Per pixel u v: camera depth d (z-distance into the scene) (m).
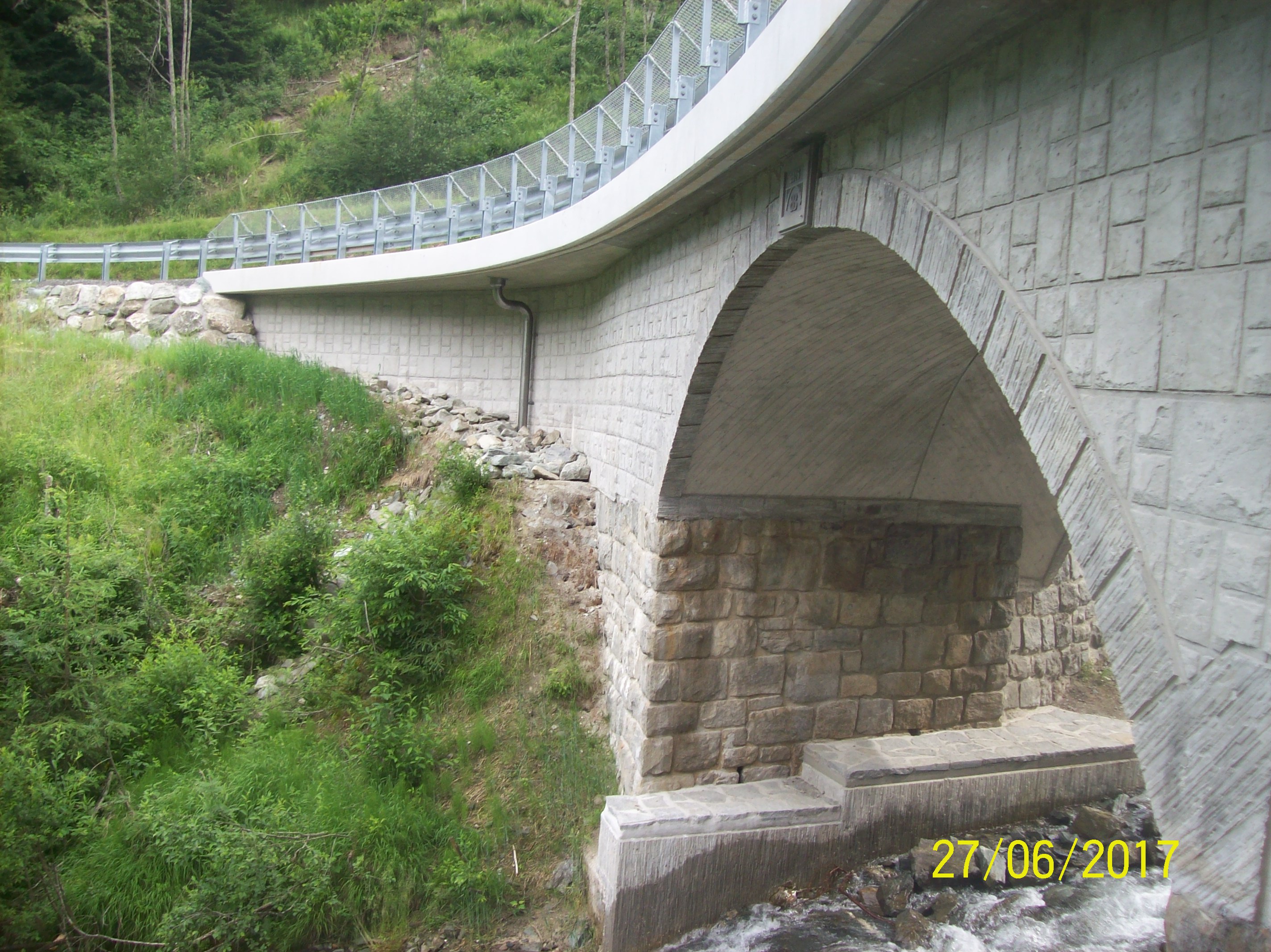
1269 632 2.59
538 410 14.72
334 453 14.23
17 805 7.97
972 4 3.69
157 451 14.22
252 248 19.50
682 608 8.79
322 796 8.63
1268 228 2.65
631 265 10.59
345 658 10.35
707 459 8.58
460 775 9.41
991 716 10.15
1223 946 2.66
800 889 8.62
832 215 5.59
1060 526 10.49
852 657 9.44
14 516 12.04
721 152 6.12
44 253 20.56
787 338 7.46
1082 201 3.46
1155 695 3.00
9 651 9.53
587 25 32.47
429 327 16.25
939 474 9.34
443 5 37.62
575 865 8.75
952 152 4.36
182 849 7.98
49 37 32.56
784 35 4.83
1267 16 2.69
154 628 10.97
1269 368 2.63
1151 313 3.09
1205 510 2.84
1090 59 3.45
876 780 8.84
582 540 11.91
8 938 7.58
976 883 8.62
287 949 7.74
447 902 8.29
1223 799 2.71
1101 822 9.26
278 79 34.81
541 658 10.68
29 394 14.98
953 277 4.30
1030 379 3.71
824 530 9.25
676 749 8.84
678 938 8.16
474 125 27.55
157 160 29.06
